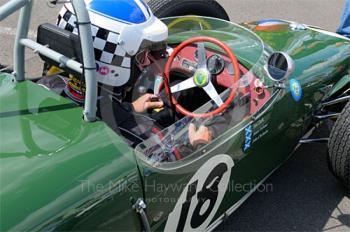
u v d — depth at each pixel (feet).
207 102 8.61
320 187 10.91
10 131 6.40
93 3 7.04
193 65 9.39
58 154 6.04
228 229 9.73
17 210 5.36
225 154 8.04
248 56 9.26
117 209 6.22
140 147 6.63
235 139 8.14
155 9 12.30
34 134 6.37
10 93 7.15
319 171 11.35
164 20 10.31
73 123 6.59
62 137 6.33
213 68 9.13
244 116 8.41
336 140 9.62
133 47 7.21
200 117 7.72
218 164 7.97
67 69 6.89
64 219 5.58
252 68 8.71
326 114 10.89
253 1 21.84
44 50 6.85
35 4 19.49
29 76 10.46
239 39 9.86
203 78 8.49
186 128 7.47
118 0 7.16
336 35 11.75
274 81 8.64
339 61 10.85
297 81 9.61
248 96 8.49
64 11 7.25
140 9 7.34
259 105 8.64
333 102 10.54
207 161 7.69
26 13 6.97
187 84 8.77
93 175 5.95
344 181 10.16
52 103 6.98
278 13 20.70
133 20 7.18
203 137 7.56
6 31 16.96
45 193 5.58
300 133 10.27
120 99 7.61
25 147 6.13
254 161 8.99
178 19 10.46
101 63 7.12
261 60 8.99
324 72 10.34
